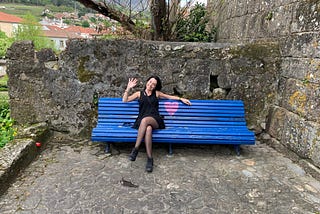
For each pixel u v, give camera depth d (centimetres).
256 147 434
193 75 439
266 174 342
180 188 303
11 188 294
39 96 438
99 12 627
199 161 375
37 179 315
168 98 416
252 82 445
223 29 721
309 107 353
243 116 421
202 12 780
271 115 444
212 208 269
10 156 321
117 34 653
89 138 448
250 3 539
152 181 316
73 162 361
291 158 386
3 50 2400
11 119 448
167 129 388
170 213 258
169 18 654
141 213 257
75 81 435
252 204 277
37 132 408
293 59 396
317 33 341
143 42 426
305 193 300
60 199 276
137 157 381
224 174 339
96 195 285
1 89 868
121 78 436
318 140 332
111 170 341
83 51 425
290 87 401
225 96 449
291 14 400
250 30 537
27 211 256
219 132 382
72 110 445
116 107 417
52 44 3064
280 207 273
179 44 430
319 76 336
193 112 418
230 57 436
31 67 427
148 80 387
